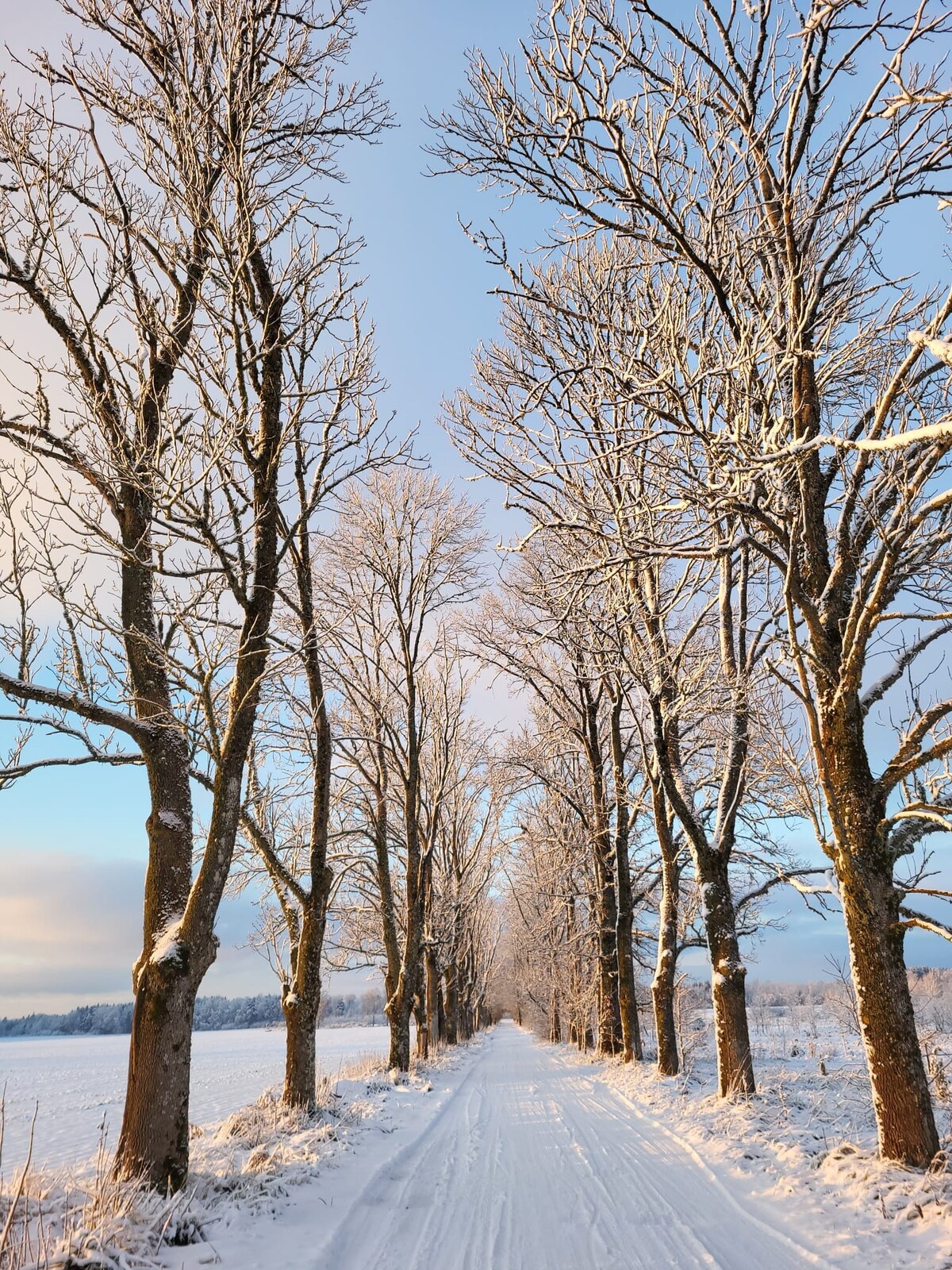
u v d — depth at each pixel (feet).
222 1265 16.38
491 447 27.91
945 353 13.23
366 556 60.85
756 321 22.45
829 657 24.02
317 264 27.43
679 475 23.26
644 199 20.35
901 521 20.51
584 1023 96.27
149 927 21.75
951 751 20.88
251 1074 104.12
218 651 21.44
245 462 24.02
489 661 65.00
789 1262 16.24
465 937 104.22
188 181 23.54
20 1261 14.17
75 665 22.30
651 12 19.38
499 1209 21.89
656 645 37.42
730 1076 33.99
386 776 59.98
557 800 82.89
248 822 35.17
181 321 24.63
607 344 25.49
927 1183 18.19
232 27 24.20
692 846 37.29
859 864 21.85
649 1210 20.83
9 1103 79.97
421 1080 53.88
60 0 23.62
